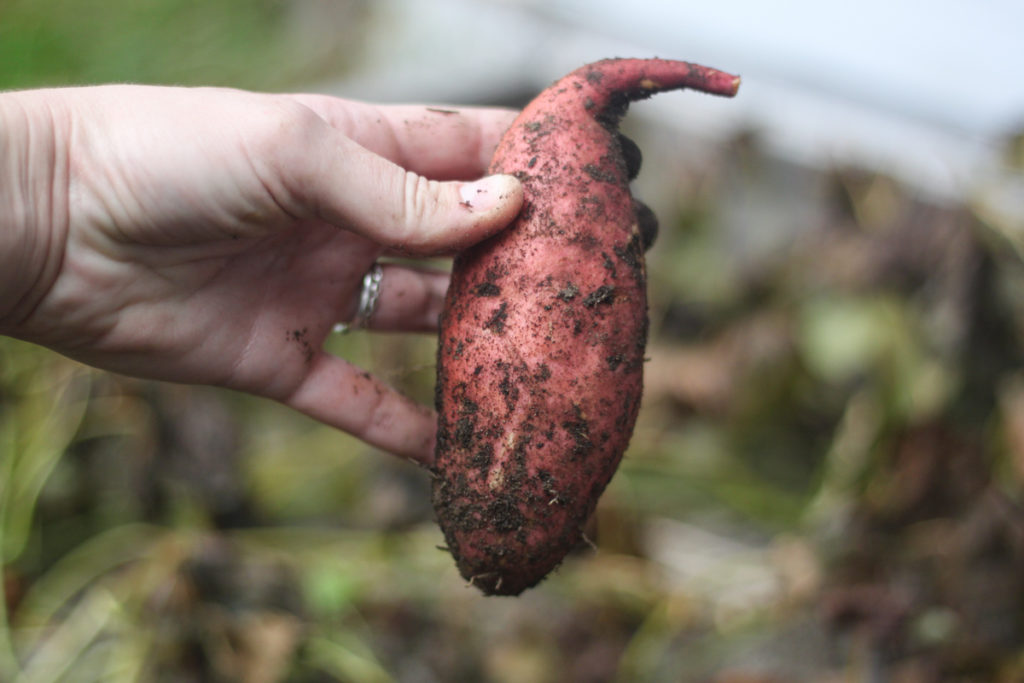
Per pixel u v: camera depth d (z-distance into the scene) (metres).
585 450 0.36
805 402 0.64
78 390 0.58
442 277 0.46
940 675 0.49
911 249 0.61
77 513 0.57
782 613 0.54
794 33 0.75
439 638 0.53
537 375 0.36
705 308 0.68
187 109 0.36
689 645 0.53
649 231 0.39
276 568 0.55
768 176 0.70
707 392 0.64
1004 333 0.56
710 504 0.61
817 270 0.64
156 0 1.02
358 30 0.97
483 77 0.82
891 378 0.58
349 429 0.44
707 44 0.76
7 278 0.36
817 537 0.56
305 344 0.43
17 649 0.53
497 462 0.36
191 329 0.40
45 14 0.97
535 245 0.36
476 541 0.36
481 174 0.47
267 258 0.41
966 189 0.59
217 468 0.58
